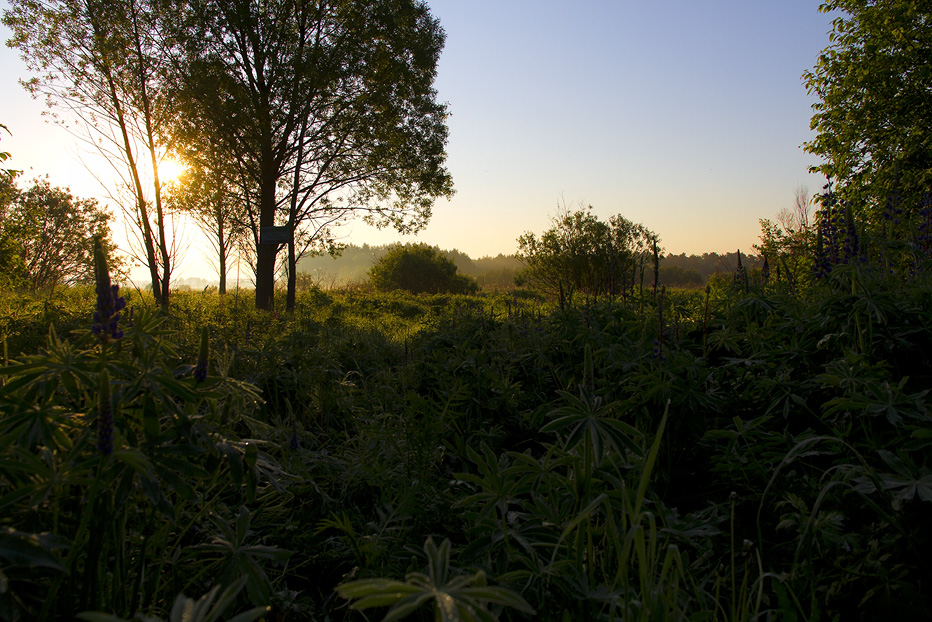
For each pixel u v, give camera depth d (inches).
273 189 753.0
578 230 896.3
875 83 533.3
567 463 76.0
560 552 70.6
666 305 165.8
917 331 105.6
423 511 95.9
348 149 783.7
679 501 107.7
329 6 751.1
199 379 68.6
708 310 155.0
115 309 65.2
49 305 242.1
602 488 79.4
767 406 120.3
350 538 89.0
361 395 159.8
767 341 133.3
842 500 83.7
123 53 681.0
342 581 88.3
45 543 49.5
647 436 108.7
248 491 70.8
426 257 1980.8
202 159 732.7
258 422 82.2
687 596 70.0
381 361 205.9
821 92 580.4
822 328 116.0
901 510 71.6
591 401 73.9
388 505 95.0
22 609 54.1
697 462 117.0
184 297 637.9
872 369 96.1
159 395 64.7
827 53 570.3
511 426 151.0
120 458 54.9
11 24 664.4
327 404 145.3
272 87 728.3
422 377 167.2
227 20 674.2
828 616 70.9
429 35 819.4
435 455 114.3
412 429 112.0
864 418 95.8
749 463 101.4
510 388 155.2
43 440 59.8
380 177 839.1
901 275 143.8
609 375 133.6
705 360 117.2
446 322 223.8
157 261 680.4
